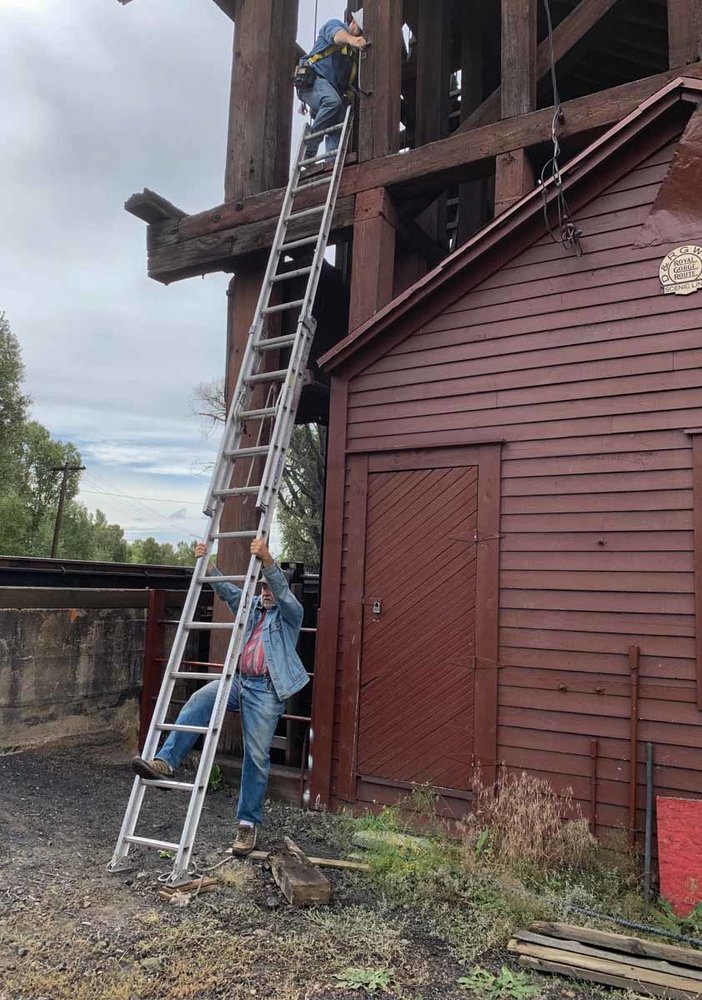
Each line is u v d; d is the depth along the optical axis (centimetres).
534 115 576
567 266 512
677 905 391
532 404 513
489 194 1008
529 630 490
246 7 760
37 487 4891
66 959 324
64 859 439
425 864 439
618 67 912
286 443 511
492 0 923
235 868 429
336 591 580
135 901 382
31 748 671
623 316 487
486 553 515
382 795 532
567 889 407
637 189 492
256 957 330
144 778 431
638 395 475
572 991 316
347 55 671
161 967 319
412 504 555
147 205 738
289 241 681
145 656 726
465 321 549
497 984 317
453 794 502
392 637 547
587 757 457
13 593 665
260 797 451
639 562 459
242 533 482
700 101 463
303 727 705
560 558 487
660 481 459
